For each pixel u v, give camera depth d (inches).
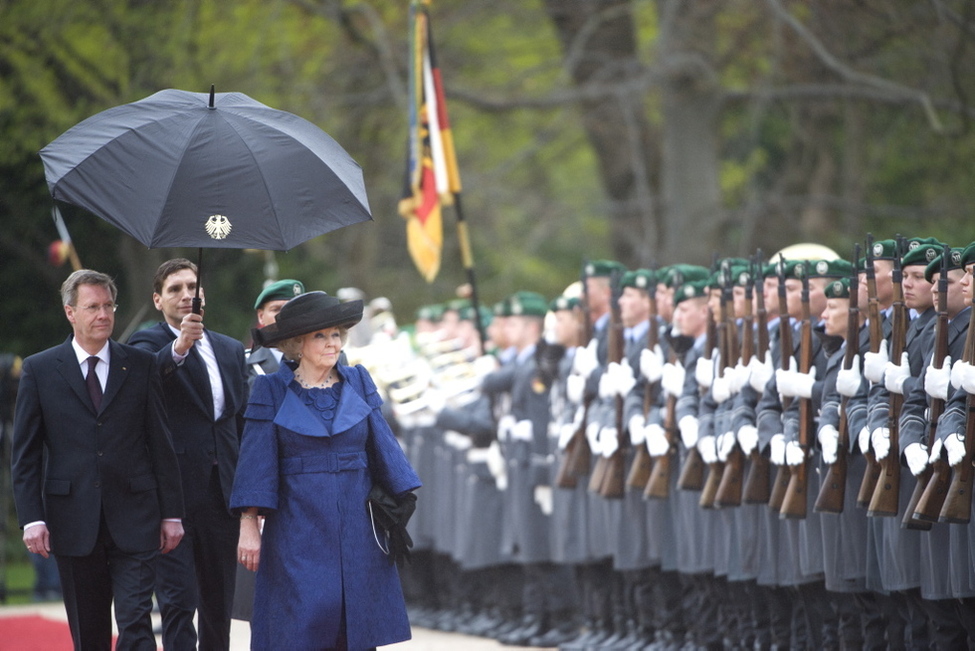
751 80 3230.8
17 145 2341.3
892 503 1035.3
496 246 4035.4
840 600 1157.7
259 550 987.3
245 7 3031.5
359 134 3516.2
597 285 1562.5
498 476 1680.6
